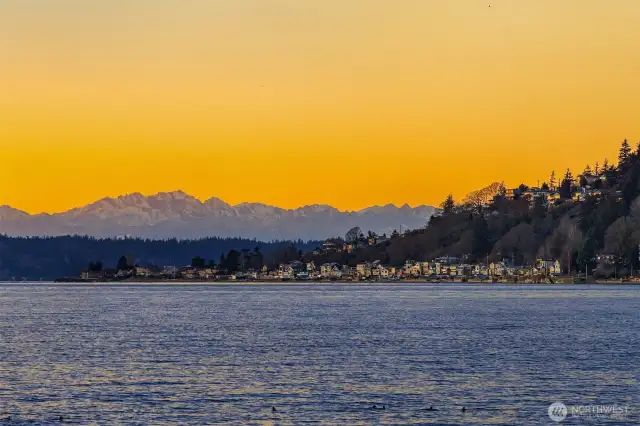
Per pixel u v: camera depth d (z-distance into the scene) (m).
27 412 178.25
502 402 187.00
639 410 181.00
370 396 192.50
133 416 174.88
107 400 188.88
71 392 197.12
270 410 179.75
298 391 198.00
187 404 185.12
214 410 179.75
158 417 174.25
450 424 169.75
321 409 180.62
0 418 173.50
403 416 175.12
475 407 182.50
